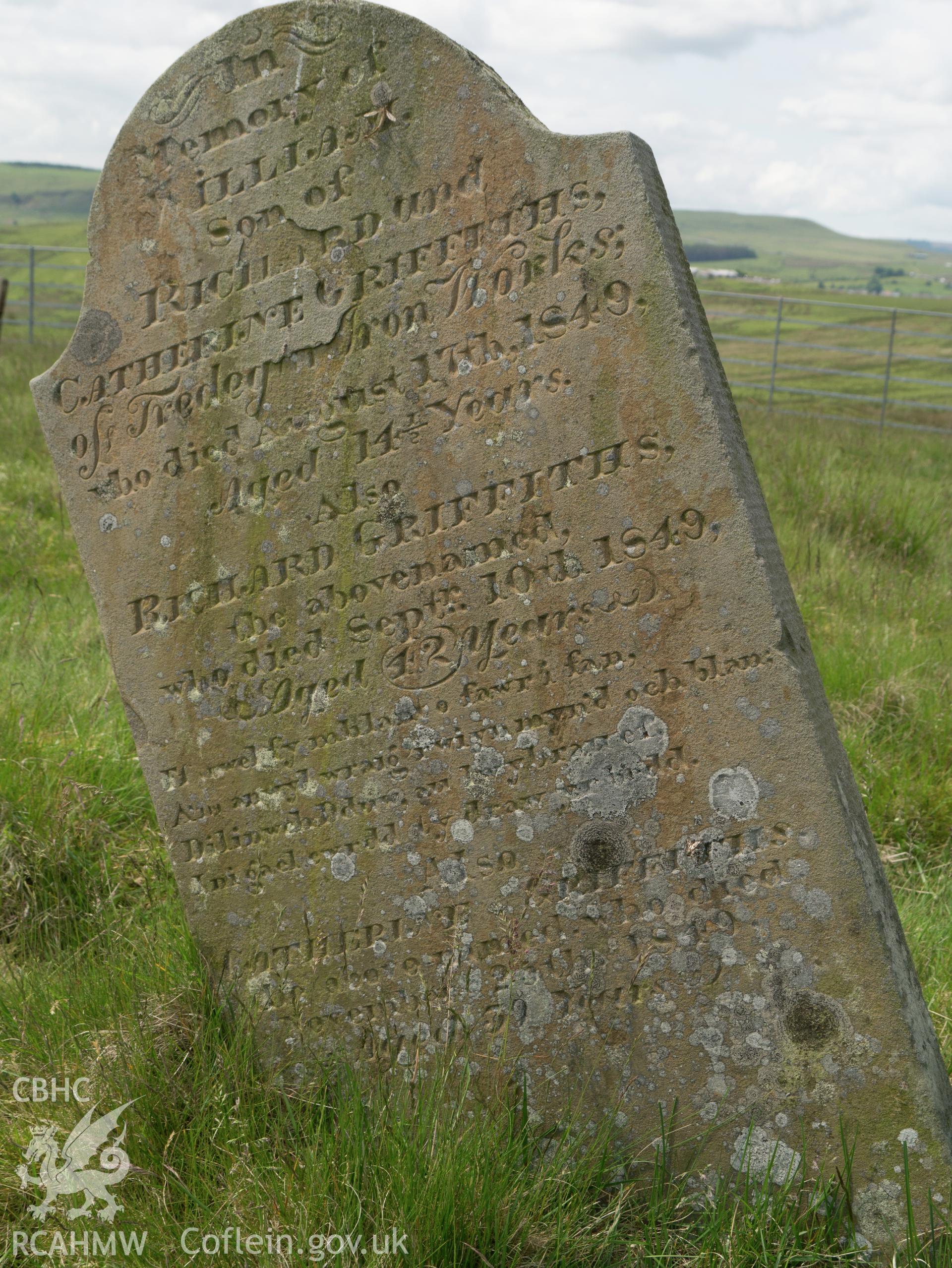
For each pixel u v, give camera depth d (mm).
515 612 1830
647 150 1742
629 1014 1835
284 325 1869
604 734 1812
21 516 4090
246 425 1901
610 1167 1816
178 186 1885
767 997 1779
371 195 1816
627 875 1821
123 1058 1888
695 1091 1816
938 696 2740
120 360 1936
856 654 2883
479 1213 1699
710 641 1760
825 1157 1772
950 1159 1731
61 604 3266
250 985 1988
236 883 1983
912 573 3758
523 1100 1868
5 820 2309
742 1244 1725
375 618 1885
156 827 2406
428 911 1903
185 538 1944
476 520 1831
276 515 1905
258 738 1950
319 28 1805
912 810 2473
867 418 8766
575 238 1749
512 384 1797
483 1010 1892
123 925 2188
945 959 2100
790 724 1744
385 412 1848
